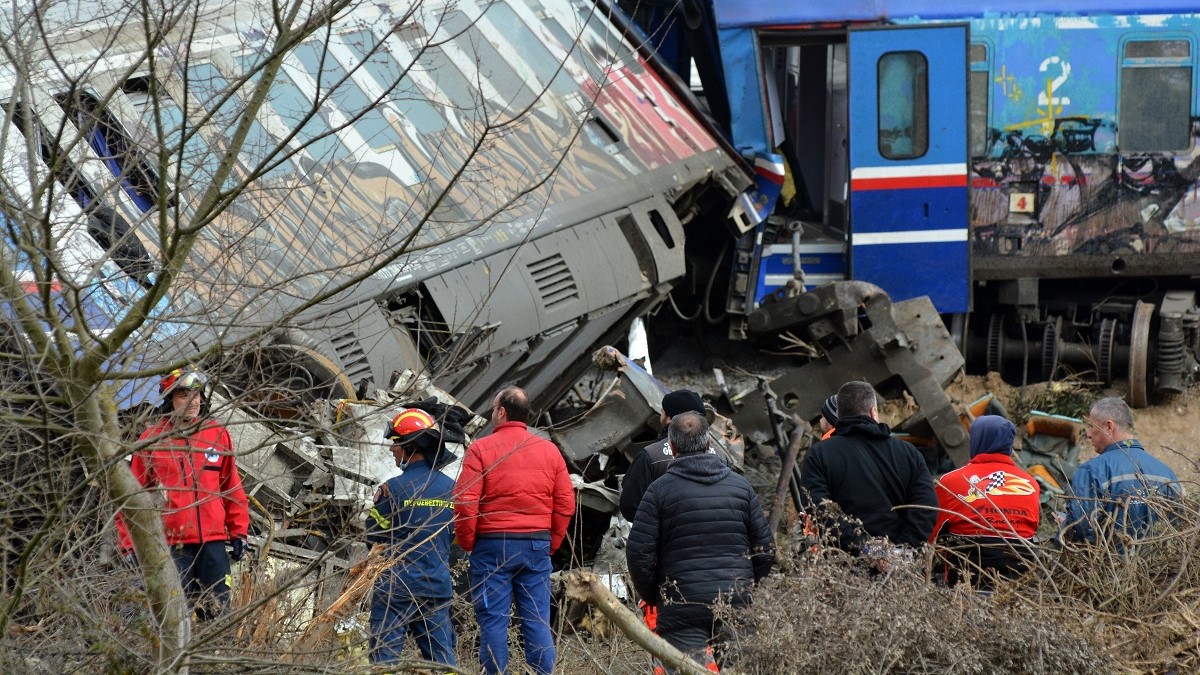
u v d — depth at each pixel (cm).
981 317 5328
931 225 4684
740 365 4822
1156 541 2061
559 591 2752
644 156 4144
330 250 2620
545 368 3862
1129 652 1930
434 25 3912
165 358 2025
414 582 2219
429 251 3309
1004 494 2353
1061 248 4984
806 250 4847
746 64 4744
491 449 2334
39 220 1661
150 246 2314
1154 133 4947
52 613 1794
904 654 1791
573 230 3728
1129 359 4978
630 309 4044
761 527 2228
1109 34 4919
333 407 2477
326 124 3338
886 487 2402
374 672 1830
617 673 2312
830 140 5166
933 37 4662
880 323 4141
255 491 2498
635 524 2220
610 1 4591
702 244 4919
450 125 3662
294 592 2141
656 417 3319
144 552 1756
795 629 1831
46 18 2095
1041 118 4938
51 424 1694
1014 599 2025
